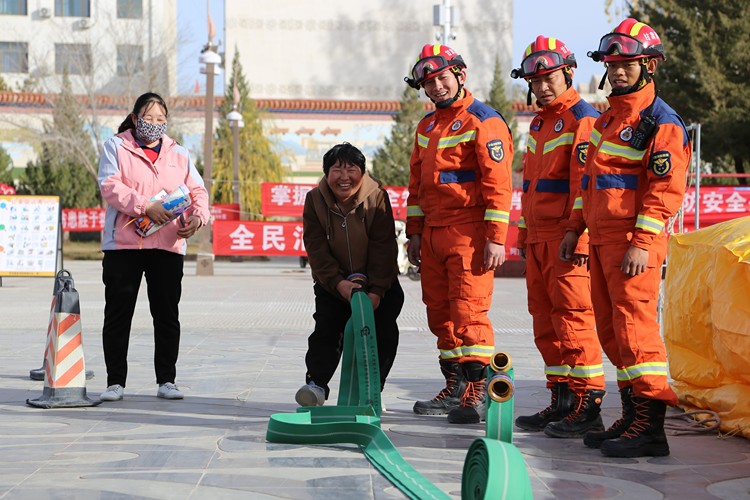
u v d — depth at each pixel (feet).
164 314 20.92
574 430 17.17
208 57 75.92
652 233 15.33
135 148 20.98
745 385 17.81
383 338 19.51
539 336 18.22
